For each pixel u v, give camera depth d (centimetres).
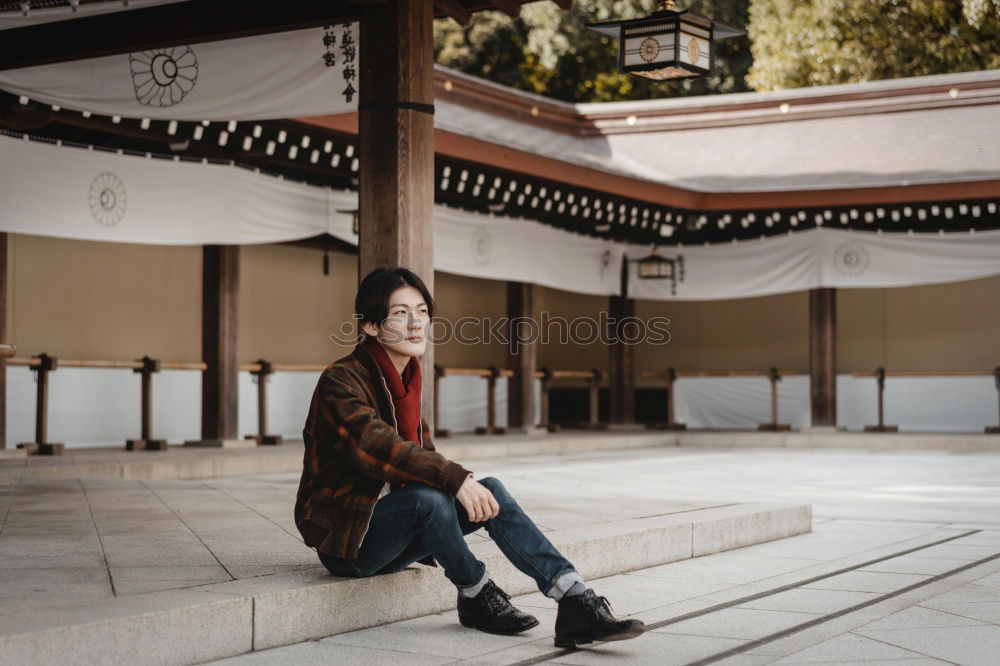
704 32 704
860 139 1839
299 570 395
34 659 287
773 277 1727
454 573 365
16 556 427
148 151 1190
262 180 1207
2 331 1065
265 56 721
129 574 387
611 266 1755
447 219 1451
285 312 1556
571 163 1441
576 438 1506
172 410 1391
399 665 333
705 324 1972
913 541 630
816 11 2433
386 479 347
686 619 405
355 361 367
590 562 487
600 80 2908
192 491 713
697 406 1941
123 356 1364
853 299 1872
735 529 596
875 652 352
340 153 1212
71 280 1311
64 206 1047
